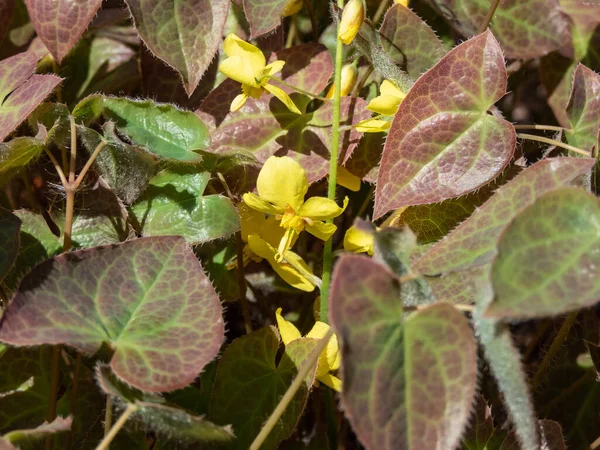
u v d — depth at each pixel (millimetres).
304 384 223
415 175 245
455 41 354
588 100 270
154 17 262
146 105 264
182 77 265
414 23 292
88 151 266
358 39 264
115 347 203
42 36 267
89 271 212
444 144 245
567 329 257
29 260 256
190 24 266
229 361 239
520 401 183
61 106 256
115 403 208
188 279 215
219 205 260
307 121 277
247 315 277
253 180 277
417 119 244
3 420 244
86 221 266
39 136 256
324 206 238
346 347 173
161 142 262
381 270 180
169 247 219
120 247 216
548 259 177
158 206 265
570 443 272
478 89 242
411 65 297
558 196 183
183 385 195
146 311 210
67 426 200
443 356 181
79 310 207
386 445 174
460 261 209
